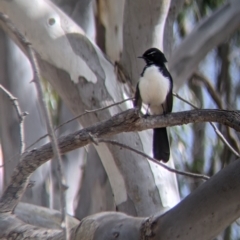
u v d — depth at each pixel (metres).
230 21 13.33
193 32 13.24
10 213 7.06
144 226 6.41
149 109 9.65
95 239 6.52
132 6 11.60
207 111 7.12
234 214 6.22
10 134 13.08
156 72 8.87
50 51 10.93
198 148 18.77
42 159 6.86
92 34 13.66
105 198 13.86
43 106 5.02
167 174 10.80
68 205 14.43
